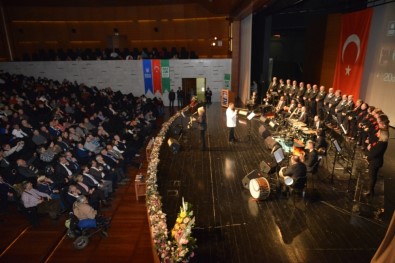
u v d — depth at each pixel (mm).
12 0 20906
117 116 15461
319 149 9000
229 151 11141
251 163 9984
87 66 21375
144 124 15633
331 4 18969
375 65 13688
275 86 16984
